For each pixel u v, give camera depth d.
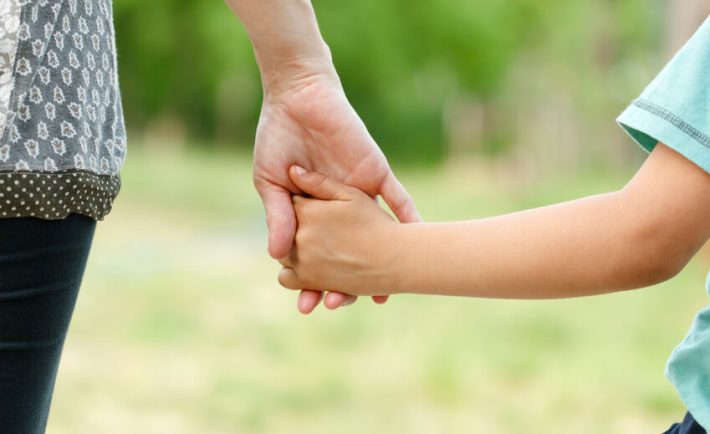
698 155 1.37
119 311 6.46
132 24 25.94
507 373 5.19
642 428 4.36
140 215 12.70
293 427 4.25
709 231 1.43
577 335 6.19
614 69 27.42
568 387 4.94
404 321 6.46
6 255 1.46
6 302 1.48
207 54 25.83
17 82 1.45
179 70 26.47
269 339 5.80
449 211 14.64
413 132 31.31
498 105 29.86
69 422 4.17
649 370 5.28
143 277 7.96
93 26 1.57
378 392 4.77
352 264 1.71
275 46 1.88
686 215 1.40
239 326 6.16
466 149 31.50
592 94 27.03
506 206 15.67
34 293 1.49
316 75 1.91
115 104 1.65
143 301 6.86
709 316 1.55
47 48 1.47
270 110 1.94
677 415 4.55
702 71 1.41
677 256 1.43
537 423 4.38
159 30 25.52
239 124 28.25
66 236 1.51
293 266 1.81
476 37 26.98
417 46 27.33
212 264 8.94
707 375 1.53
